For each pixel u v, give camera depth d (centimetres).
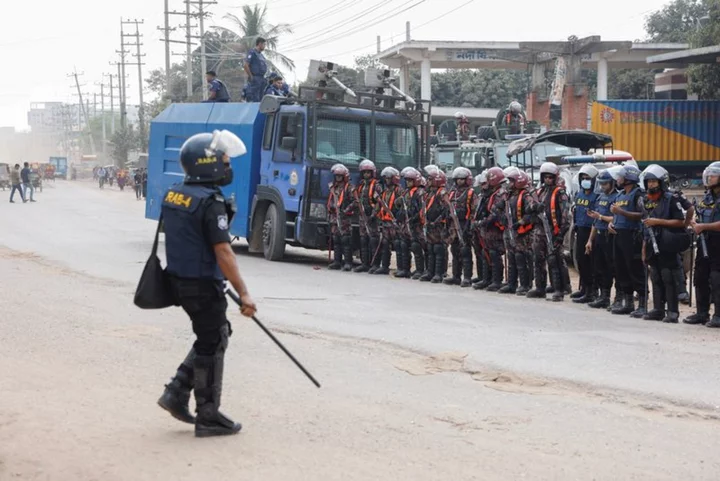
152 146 2436
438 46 4991
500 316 1267
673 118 3516
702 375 897
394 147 1994
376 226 1805
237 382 860
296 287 1570
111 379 873
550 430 707
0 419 724
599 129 3491
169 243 656
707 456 645
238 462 620
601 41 4612
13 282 1584
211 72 2320
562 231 1435
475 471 605
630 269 1294
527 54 4850
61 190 7088
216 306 662
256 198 2055
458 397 811
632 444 671
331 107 1922
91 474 598
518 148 2256
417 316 1255
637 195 1281
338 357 978
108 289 1502
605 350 1020
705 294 1223
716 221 1195
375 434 692
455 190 1630
